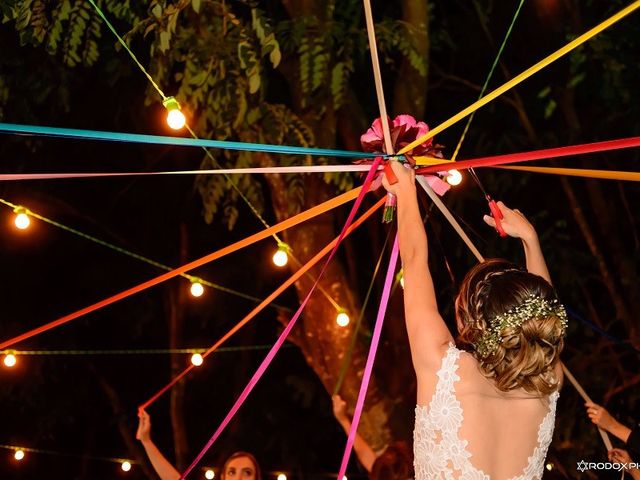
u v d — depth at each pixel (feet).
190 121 22.99
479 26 34.32
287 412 43.83
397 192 9.44
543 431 9.04
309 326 22.49
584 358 32.22
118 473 50.57
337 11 25.40
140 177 41.63
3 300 43.55
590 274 34.30
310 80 21.44
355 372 22.25
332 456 44.80
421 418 8.89
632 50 29.22
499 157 9.52
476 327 9.05
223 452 43.27
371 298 33.24
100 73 26.37
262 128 21.34
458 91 35.12
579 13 30.68
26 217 12.59
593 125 34.91
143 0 19.62
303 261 22.41
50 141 37.24
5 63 24.14
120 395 49.03
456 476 8.65
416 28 23.20
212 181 21.95
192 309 45.57
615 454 14.88
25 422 45.78
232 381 46.50
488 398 8.83
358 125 25.03
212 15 20.63
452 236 30.76
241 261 43.42
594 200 33.65
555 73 32.71
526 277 9.12
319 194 22.49
